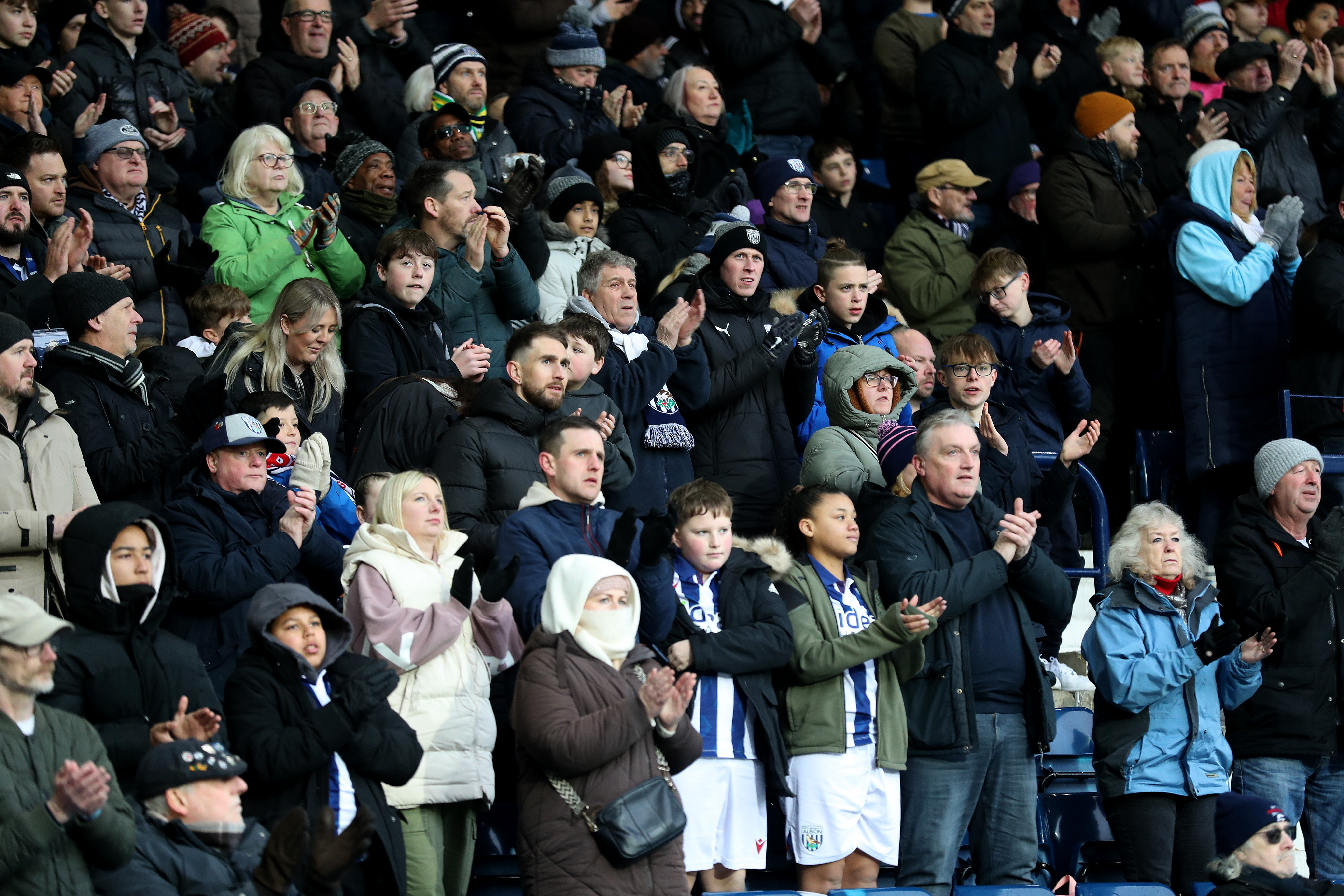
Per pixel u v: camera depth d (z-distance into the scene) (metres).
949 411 21.75
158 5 38.91
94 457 19.81
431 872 18.06
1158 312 31.66
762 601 20.08
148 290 25.28
